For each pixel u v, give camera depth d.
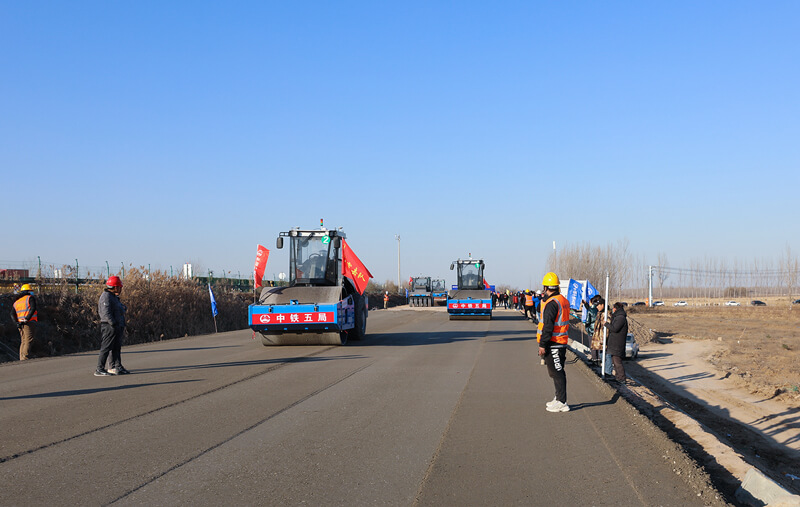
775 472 8.05
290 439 6.89
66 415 8.10
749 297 109.00
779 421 11.19
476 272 36.16
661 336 29.28
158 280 27.75
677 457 6.08
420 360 14.61
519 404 9.11
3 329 20.86
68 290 24.86
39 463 5.85
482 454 6.35
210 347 18.31
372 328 27.34
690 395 13.98
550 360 8.60
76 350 21.95
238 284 39.97
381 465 5.91
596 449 6.57
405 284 105.06
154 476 5.47
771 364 19.14
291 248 18.92
